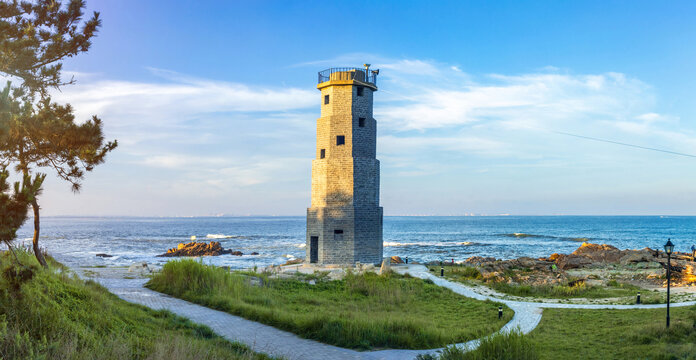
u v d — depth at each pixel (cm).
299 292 3394
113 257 8406
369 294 3434
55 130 1573
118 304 2147
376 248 5094
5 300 1397
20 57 1521
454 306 3148
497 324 2545
